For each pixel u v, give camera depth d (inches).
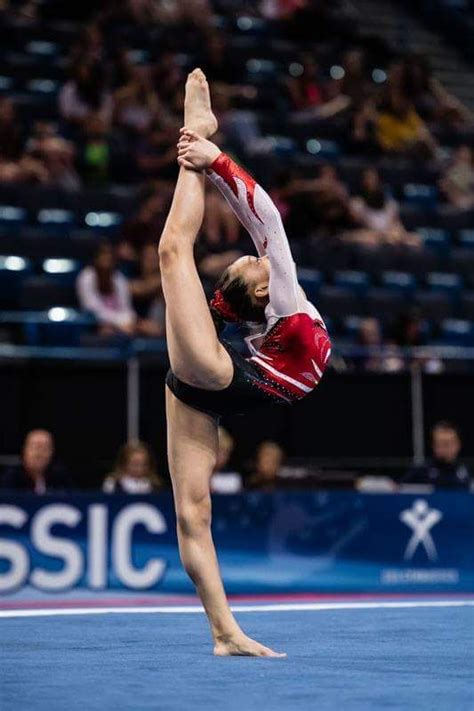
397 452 589.3
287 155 892.6
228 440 541.3
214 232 735.1
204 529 275.0
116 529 482.3
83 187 789.9
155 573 486.0
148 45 967.0
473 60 1214.3
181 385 271.9
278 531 503.8
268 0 1118.4
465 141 1038.4
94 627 331.3
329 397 585.6
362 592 511.5
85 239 723.4
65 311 632.4
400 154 959.6
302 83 981.2
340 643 289.3
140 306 677.3
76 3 984.3
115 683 219.1
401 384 592.4
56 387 549.6
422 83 1050.1
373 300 735.1
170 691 208.5
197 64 952.3
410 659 256.7
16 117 840.9
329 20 1104.2
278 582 501.4
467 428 598.9
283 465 578.6
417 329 673.6
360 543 514.0
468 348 658.2
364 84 1033.5
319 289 727.7
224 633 267.1
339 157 930.1
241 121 883.4
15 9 975.6
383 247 805.9
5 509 467.5
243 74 981.8
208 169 275.6
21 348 547.8
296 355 274.5
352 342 663.8
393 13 1262.3
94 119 823.1
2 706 190.9
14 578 467.5
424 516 524.4
